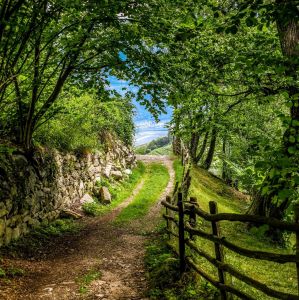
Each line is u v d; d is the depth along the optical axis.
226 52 11.36
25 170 13.83
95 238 13.92
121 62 12.33
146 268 9.27
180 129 14.67
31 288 8.19
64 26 11.86
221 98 14.61
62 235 14.54
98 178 24.81
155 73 11.73
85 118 19.92
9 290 7.82
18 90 12.82
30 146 14.54
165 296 6.91
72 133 19.64
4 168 12.03
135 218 17.67
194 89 12.18
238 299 6.41
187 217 10.88
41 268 9.87
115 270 9.40
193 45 11.32
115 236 14.09
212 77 11.72
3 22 9.70
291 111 11.25
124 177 29.72
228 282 6.28
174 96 11.37
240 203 27.28
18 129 14.57
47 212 15.87
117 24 11.02
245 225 16.20
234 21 6.03
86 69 13.61
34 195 14.37
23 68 13.49
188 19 8.45
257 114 21.39
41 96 15.03
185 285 7.18
